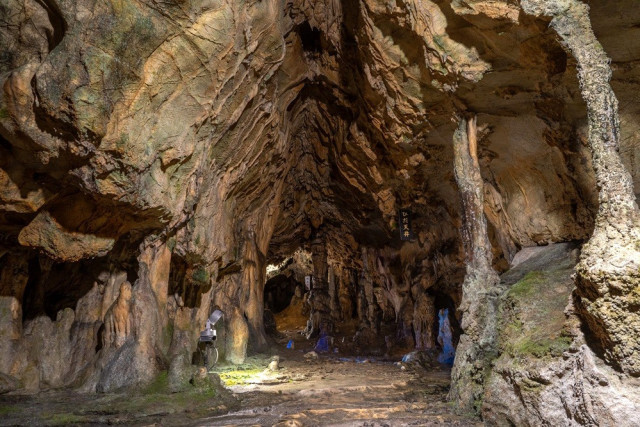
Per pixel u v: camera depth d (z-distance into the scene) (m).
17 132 5.43
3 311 7.46
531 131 7.91
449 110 8.47
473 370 6.60
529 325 5.94
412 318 16.95
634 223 4.51
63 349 8.05
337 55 11.14
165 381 7.54
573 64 5.96
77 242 6.95
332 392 8.64
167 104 6.84
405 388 9.07
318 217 20.62
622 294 4.22
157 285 8.89
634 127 6.68
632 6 5.25
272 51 9.13
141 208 7.11
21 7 5.26
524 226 9.02
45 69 5.06
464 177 7.87
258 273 15.78
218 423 6.22
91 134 5.53
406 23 7.66
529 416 5.25
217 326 12.55
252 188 13.26
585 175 7.57
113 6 5.30
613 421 4.11
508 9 5.82
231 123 9.13
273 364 11.61
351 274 24.70
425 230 15.08
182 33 6.43
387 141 10.86
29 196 6.14
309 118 15.00
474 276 7.20
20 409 6.31
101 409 6.43
